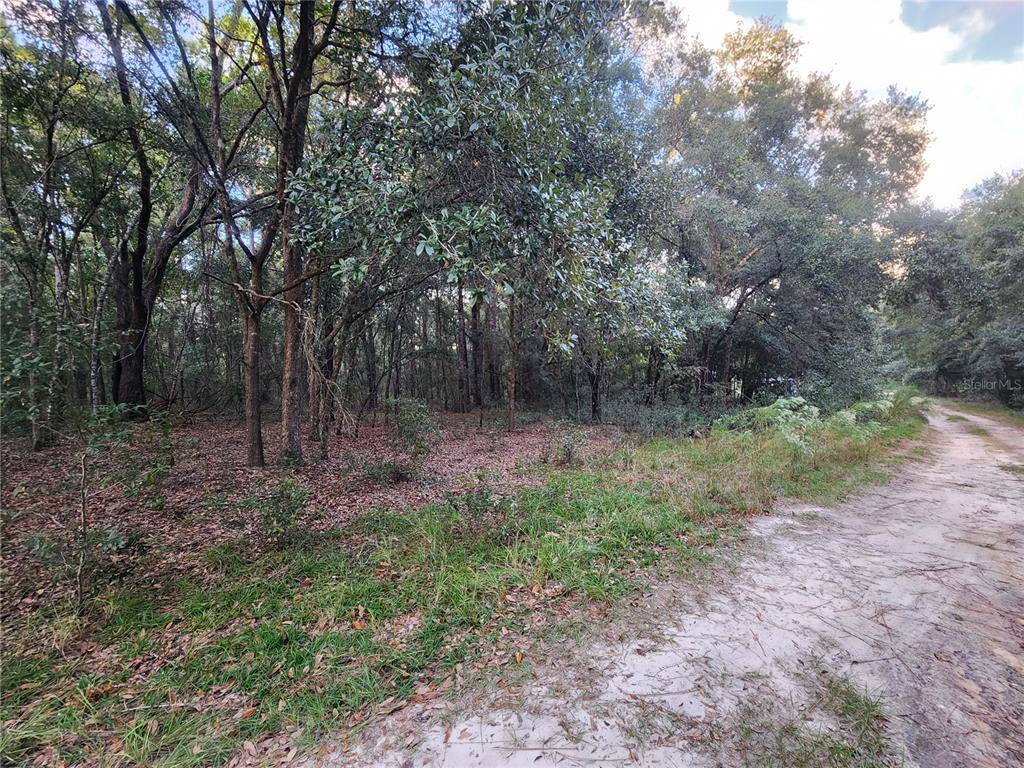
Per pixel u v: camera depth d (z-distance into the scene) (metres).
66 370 3.66
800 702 2.41
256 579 3.92
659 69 12.97
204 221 11.85
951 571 3.99
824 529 5.03
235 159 9.57
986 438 13.51
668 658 2.79
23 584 3.87
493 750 2.14
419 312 18.02
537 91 5.09
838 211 13.90
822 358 15.22
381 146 4.70
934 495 6.57
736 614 3.28
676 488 6.34
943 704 2.38
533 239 4.41
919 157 17.67
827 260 12.97
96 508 5.77
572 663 2.77
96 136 8.60
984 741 2.13
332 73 9.30
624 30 7.58
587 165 7.45
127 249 12.56
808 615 3.27
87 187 9.59
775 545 4.55
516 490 6.61
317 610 3.40
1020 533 4.94
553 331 5.87
